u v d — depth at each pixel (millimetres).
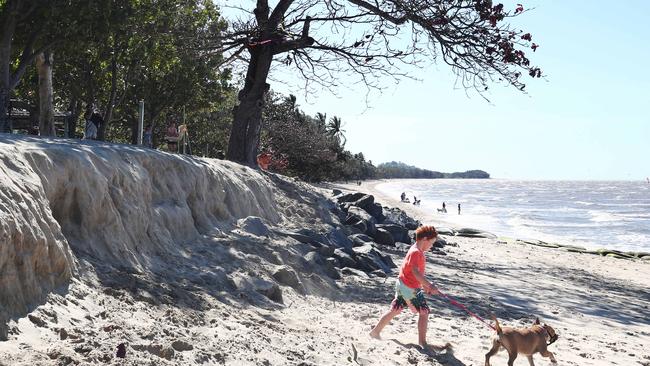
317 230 16797
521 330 6875
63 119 32500
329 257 14062
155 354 5281
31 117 29844
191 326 6551
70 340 5043
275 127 61344
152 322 6195
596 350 9188
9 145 7059
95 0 20312
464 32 20266
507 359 7742
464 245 27859
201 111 46906
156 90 37125
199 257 10000
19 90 32344
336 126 93812
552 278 19297
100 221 8102
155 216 9969
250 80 24094
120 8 21422
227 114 58562
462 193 182750
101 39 22016
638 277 23812
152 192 10555
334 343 7281
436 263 18516
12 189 5848
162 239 9703
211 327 6695
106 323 5719
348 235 18812
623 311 14391
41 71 23188
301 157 64312
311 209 19078
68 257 6492
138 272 7980
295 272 10773
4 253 5191
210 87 38938
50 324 5242
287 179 21844
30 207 5996
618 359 8703
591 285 18969
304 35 23703
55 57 29000
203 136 56156
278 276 10438
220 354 5688
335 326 8461
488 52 20000
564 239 52188
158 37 28234
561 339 9758
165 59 31375
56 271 6086
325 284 11531
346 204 22594
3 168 6195
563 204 126812
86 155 8477
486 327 9758
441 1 20594
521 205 118062
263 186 17312
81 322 5582
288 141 62312
